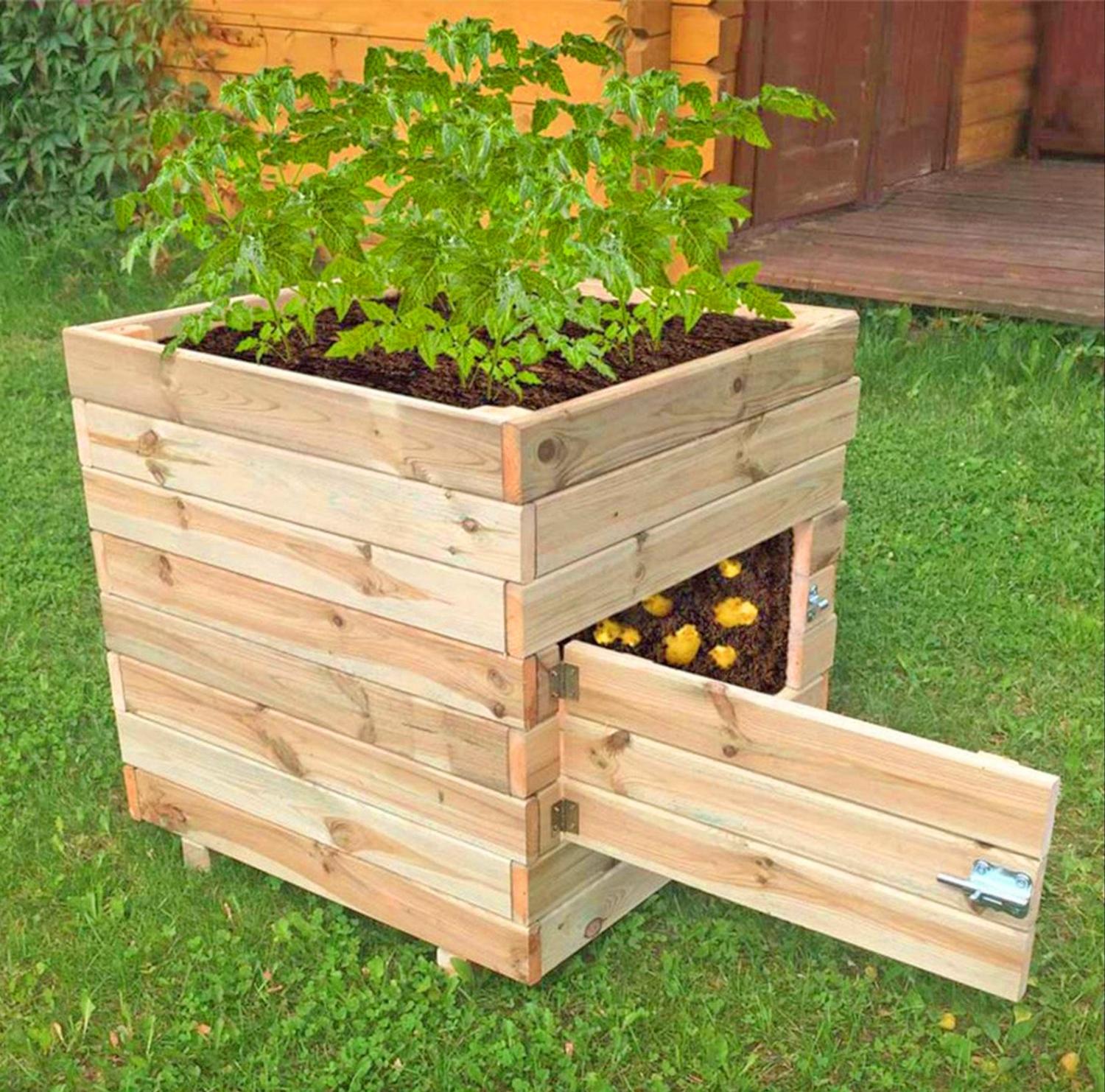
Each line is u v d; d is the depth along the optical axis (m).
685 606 3.26
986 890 2.28
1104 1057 2.68
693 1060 2.64
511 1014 2.79
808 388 3.05
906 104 9.02
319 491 2.64
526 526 2.39
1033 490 4.99
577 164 2.71
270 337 3.05
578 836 2.71
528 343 2.69
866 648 4.06
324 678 2.80
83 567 4.60
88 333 2.92
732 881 2.57
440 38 2.88
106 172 7.91
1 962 2.91
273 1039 2.69
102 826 3.31
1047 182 9.37
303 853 3.00
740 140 7.30
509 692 2.53
